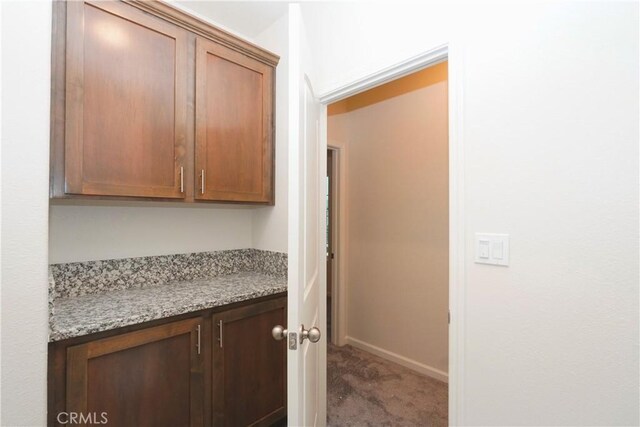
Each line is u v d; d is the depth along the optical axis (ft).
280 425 5.92
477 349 3.70
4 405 2.46
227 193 5.82
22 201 2.59
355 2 5.11
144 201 4.87
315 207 5.20
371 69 4.88
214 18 6.70
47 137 2.74
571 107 3.10
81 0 4.17
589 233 3.00
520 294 3.39
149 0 4.74
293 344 3.45
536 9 3.32
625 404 2.81
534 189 3.31
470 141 3.77
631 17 2.80
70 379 3.60
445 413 6.32
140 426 4.13
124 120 4.56
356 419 6.12
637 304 2.76
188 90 5.27
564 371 3.12
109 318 3.93
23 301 2.56
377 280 9.24
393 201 8.87
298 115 3.55
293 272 3.49
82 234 5.15
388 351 8.89
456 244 3.86
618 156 2.86
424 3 4.25
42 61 2.72
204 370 4.79
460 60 3.86
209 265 6.66
